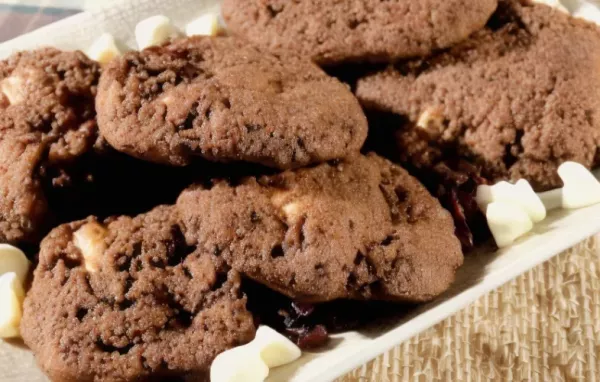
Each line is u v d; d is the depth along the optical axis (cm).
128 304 18
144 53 20
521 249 20
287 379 17
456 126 22
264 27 23
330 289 18
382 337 18
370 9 22
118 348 17
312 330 19
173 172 20
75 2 27
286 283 18
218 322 18
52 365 17
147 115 18
